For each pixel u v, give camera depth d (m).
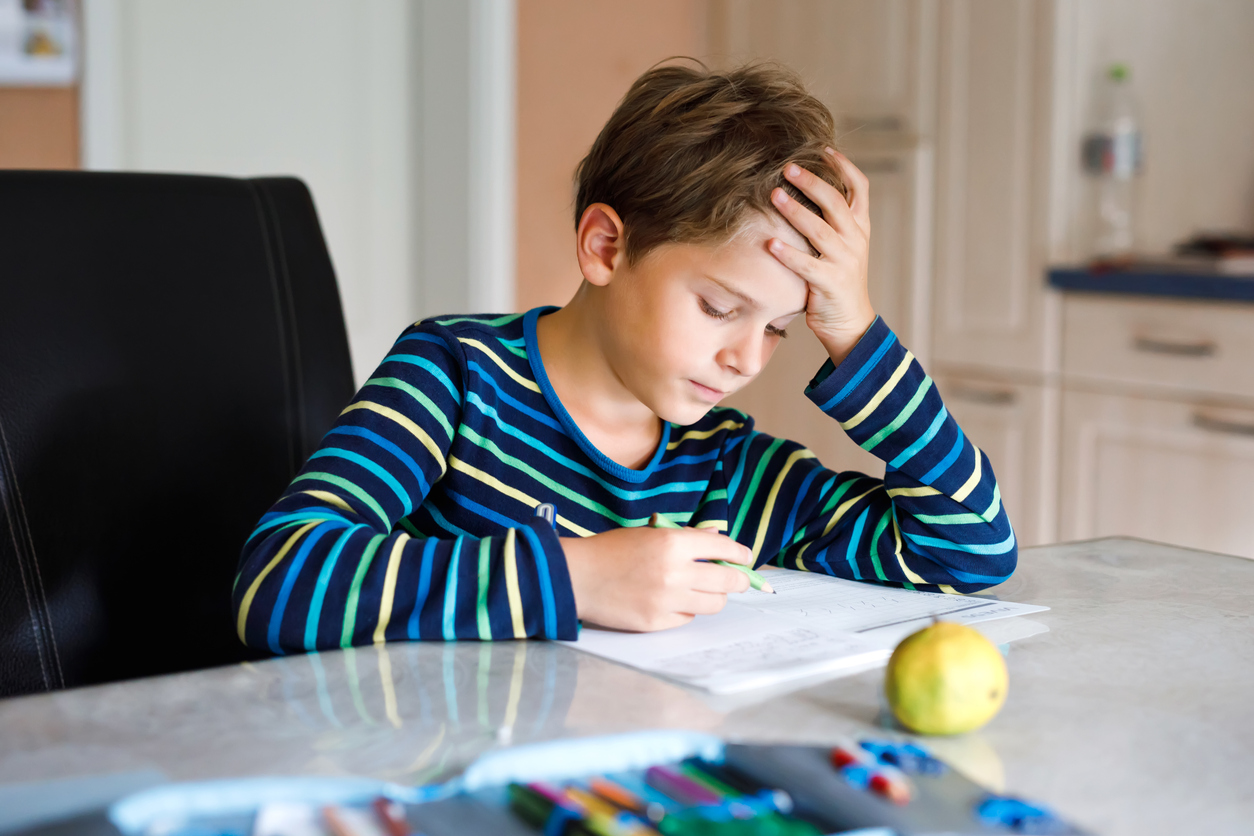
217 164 2.54
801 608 0.82
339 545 0.74
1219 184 2.59
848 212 0.88
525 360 1.02
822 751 0.49
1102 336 2.45
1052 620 0.78
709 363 0.88
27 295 0.99
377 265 2.82
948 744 0.55
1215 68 2.58
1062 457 2.56
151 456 1.03
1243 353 2.18
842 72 2.97
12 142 2.31
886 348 0.91
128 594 1.01
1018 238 2.61
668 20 3.16
